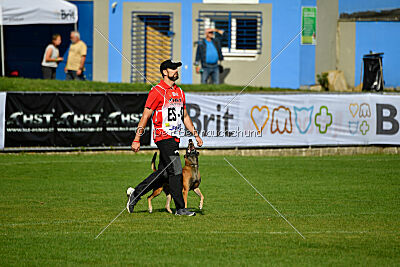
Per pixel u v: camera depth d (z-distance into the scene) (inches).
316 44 951.6
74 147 660.7
